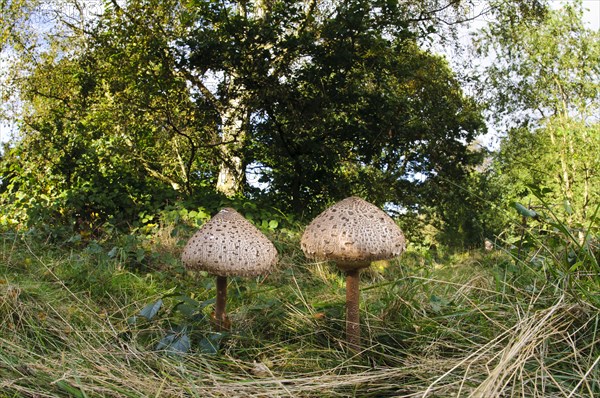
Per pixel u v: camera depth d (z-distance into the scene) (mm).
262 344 3457
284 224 9305
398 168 13938
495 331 3094
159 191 10352
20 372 2586
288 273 6043
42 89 14523
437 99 14242
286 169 12234
